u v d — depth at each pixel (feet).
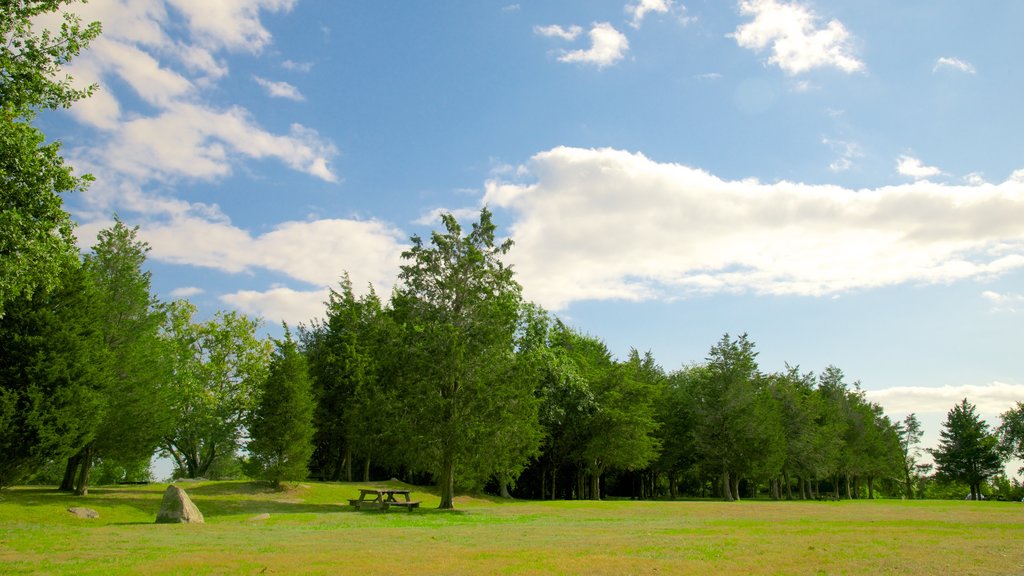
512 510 107.76
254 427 120.67
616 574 34.68
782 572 35.88
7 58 64.85
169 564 36.81
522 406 105.60
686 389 219.41
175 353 164.76
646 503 143.64
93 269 105.81
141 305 107.65
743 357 200.85
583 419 170.50
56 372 81.71
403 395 107.04
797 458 214.90
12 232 62.69
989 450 286.87
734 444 192.95
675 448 207.92
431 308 108.27
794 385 239.91
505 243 111.45
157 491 113.19
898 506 142.51
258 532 60.59
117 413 98.68
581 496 195.11
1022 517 93.25
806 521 81.51
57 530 60.13
